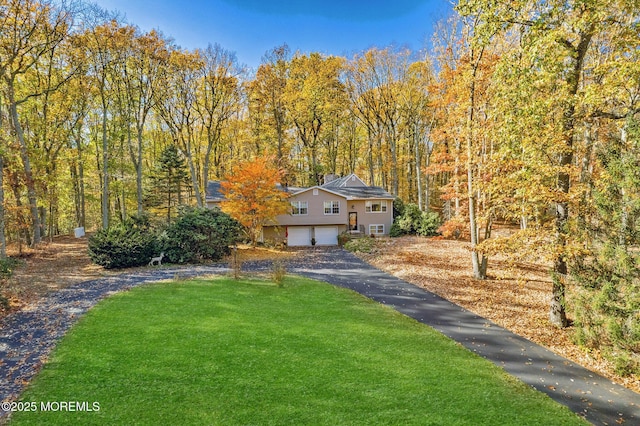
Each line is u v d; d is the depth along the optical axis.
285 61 38.91
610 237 9.68
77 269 19.53
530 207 11.95
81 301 13.36
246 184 25.53
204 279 17.59
